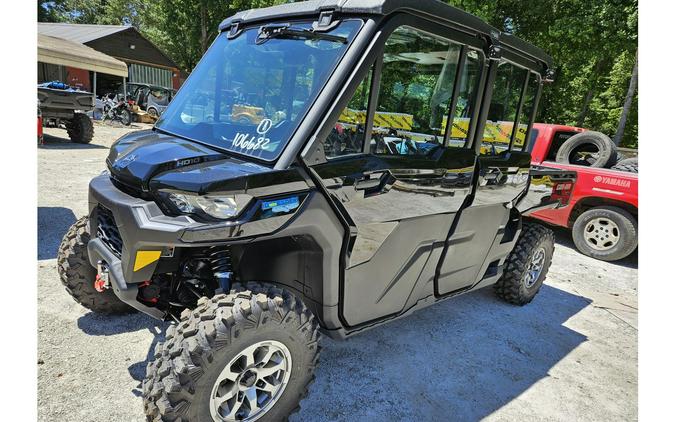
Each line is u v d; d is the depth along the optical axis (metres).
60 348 2.81
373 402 2.70
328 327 2.53
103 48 24.64
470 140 2.96
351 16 2.24
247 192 1.92
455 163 2.81
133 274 2.02
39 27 27.41
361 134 2.30
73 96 10.98
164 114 2.91
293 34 2.38
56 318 3.13
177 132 2.61
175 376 1.85
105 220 2.37
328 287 2.37
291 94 2.25
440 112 2.70
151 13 36.59
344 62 2.15
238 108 2.45
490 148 3.20
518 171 3.47
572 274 5.69
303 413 2.53
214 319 1.94
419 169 2.57
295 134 2.09
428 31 2.40
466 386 2.99
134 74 27.23
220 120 2.50
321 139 2.11
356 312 2.62
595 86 22.36
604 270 5.96
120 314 3.26
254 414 2.12
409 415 2.63
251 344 2.00
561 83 18.70
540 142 7.14
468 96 2.83
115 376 2.62
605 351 3.75
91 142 12.27
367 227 2.41
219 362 1.91
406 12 2.29
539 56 3.26
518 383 3.12
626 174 6.06
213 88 2.67
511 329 3.91
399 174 2.47
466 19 2.56
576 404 2.96
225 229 1.89
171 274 2.43
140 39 26.62
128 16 43.59
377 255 2.56
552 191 4.21
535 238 4.21
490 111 3.07
